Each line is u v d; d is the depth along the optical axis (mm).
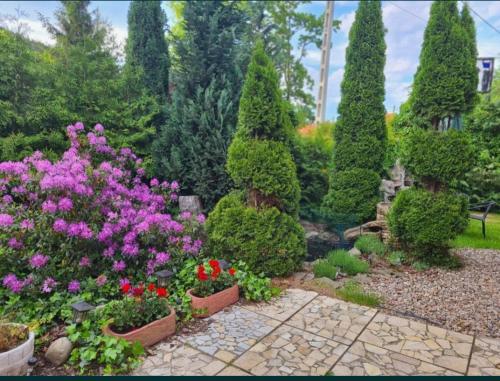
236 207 4016
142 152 5602
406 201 4410
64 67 5453
